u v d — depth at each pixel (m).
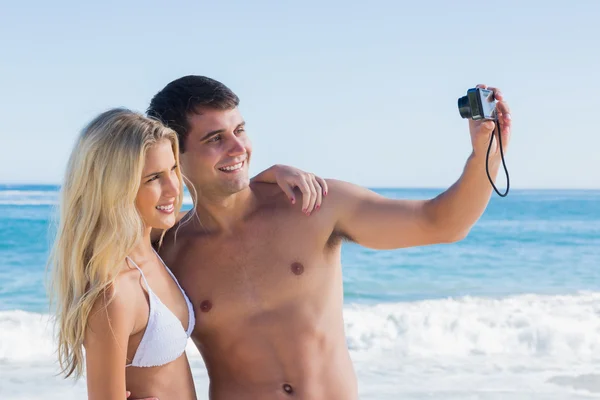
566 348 9.45
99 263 2.77
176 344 3.01
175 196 2.98
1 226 21.97
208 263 3.31
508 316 11.14
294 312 3.25
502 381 7.81
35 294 13.86
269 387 3.25
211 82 3.19
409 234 3.14
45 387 7.68
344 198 3.33
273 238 3.30
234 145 3.13
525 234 24.61
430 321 10.56
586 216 33.50
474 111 2.80
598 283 15.90
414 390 7.48
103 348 2.77
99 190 2.80
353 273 16.38
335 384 3.23
